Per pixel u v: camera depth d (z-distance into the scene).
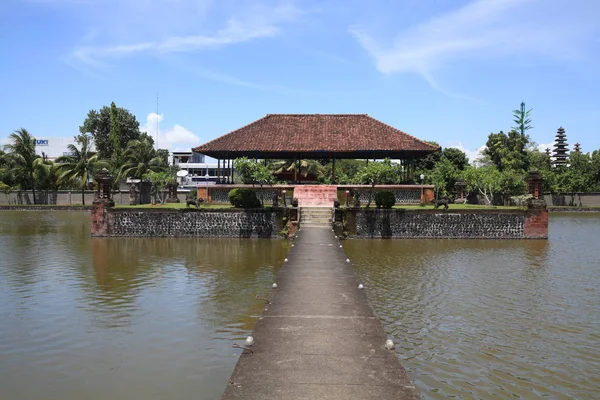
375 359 8.12
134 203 40.59
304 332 9.48
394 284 17.28
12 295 15.66
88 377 9.56
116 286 16.92
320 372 7.60
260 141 37.19
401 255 23.47
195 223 30.12
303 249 19.94
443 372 9.76
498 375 9.66
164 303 14.73
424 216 29.67
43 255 23.50
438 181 49.28
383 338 9.16
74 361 10.32
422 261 21.86
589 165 66.19
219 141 37.47
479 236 29.64
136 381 9.39
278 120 39.94
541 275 18.97
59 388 9.12
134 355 10.62
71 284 17.22
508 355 10.67
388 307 14.31
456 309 14.13
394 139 37.03
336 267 16.03
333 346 8.72
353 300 11.86
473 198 55.78
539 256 23.45
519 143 67.19
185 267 20.38
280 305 11.41
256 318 13.24
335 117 40.16
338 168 59.31
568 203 63.34
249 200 30.39
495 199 55.69
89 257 22.91
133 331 12.16
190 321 12.96
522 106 76.44
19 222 41.25
